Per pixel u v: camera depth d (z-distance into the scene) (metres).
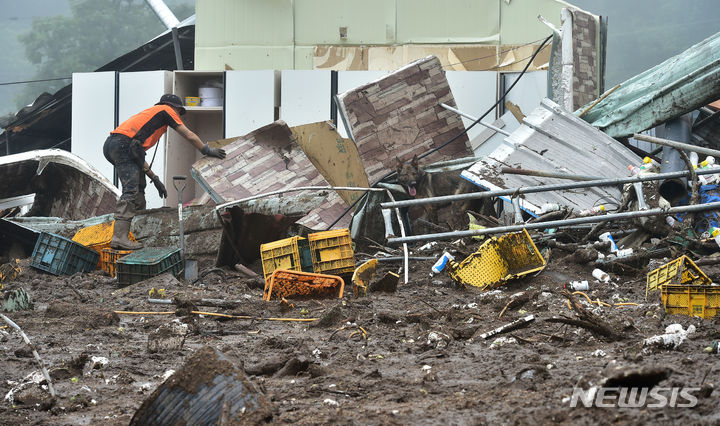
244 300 15.74
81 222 27.97
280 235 22.48
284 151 27.25
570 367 8.84
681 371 8.09
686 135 26.78
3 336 12.08
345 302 14.95
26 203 34.53
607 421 6.18
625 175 25.38
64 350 11.09
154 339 10.99
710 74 25.31
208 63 42.44
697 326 11.26
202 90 38.44
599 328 10.74
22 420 7.50
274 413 6.79
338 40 41.53
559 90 31.28
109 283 20.58
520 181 24.92
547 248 20.78
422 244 25.41
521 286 17.33
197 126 39.72
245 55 42.16
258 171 26.72
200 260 23.23
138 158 23.48
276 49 41.91
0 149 49.78
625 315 12.57
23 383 8.85
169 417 6.71
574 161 25.47
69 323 13.28
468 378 8.66
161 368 9.92
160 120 24.31
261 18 42.00
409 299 16.22
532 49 39.62
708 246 19.48
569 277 18.06
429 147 29.45
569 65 31.09
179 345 11.01
